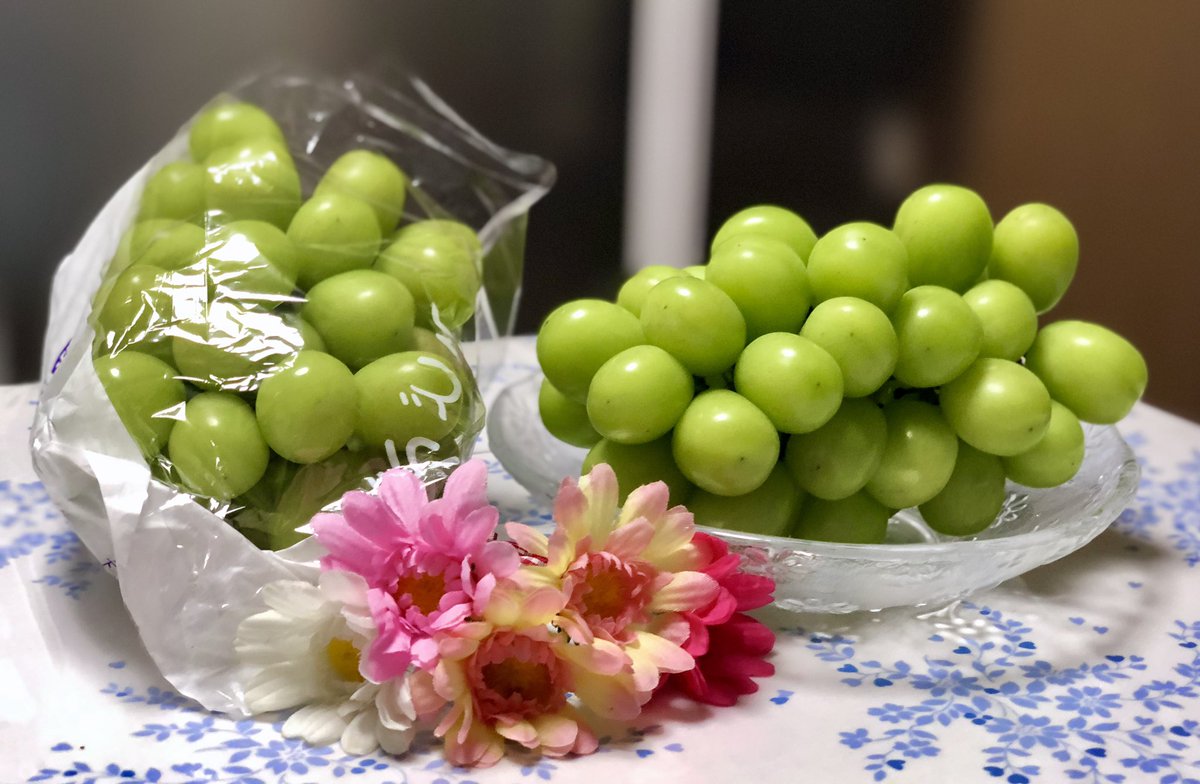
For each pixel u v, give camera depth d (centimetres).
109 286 60
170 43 103
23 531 64
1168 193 117
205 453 55
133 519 54
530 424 69
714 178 121
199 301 57
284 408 55
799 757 52
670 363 57
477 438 61
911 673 57
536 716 53
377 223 62
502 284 78
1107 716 54
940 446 59
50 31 100
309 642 53
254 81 79
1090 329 63
